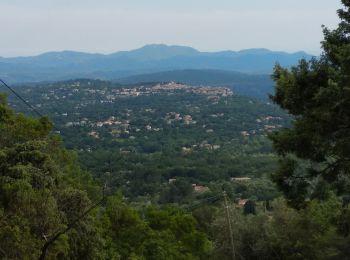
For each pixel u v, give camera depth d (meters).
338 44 11.13
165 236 22.97
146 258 21.62
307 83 11.16
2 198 12.48
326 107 10.23
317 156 11.10
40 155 14.00
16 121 16.89
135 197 64.38
